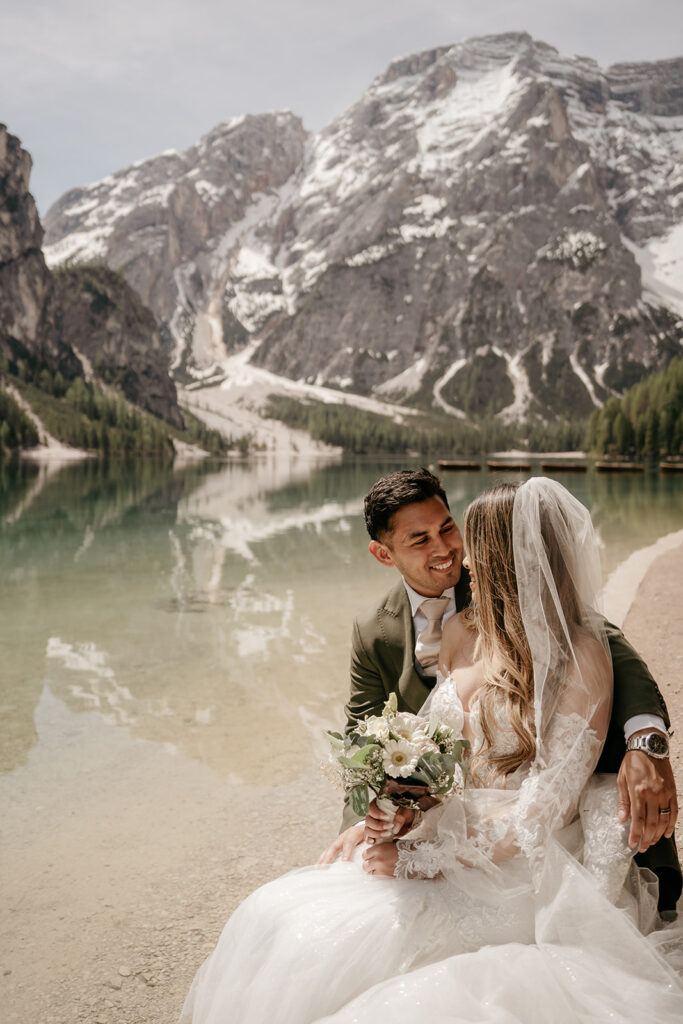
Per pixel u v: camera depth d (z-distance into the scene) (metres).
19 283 155.12
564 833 1.79
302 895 1.80
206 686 5.93
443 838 1.78
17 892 3.03
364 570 11.74
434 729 1.86
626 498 29.73
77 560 13.39
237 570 11.96
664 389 125.50
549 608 1.76
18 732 4.94
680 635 6.48
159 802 3.87
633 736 1.80
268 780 4.12
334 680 6.04
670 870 1.82
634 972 1.56
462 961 1.57
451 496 29.34
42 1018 2.27
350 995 1.62
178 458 141.25
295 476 61.59
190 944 2.66
